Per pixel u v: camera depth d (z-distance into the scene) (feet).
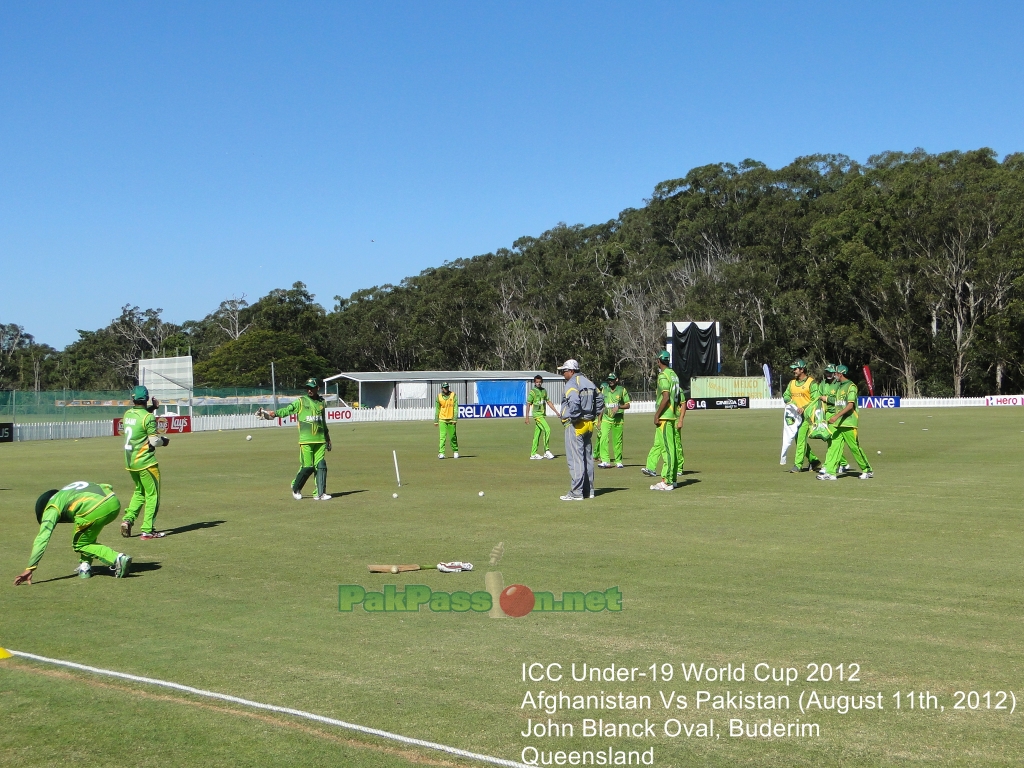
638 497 46.24
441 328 317.42
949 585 26.12
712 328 225.76
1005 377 260.21
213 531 37.76
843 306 252.21
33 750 15.51
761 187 304.91
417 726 16.34
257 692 18.08
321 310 337.31
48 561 32.04
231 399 173.78
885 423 128.77
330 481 57.06
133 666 19.76
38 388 315.78
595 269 325.83
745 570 28.40
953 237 238.48
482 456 77.20
